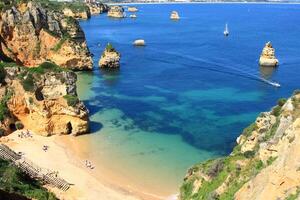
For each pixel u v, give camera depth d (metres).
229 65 139.00
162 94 103.31
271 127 48.41
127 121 83.88
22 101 77.81
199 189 46.12
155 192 57.94
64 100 76.44
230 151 70.19
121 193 57.56
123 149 70.88
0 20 122.12
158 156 68.44
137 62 142.50
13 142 71.75
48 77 78.12
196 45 180.12
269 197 31.92
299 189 30.36
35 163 64.00
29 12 126.38
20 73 79.62
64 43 125.62
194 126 81.50
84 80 116.25
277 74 127.50
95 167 64.56
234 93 105.44
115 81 115.50
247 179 39.09
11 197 45.34
